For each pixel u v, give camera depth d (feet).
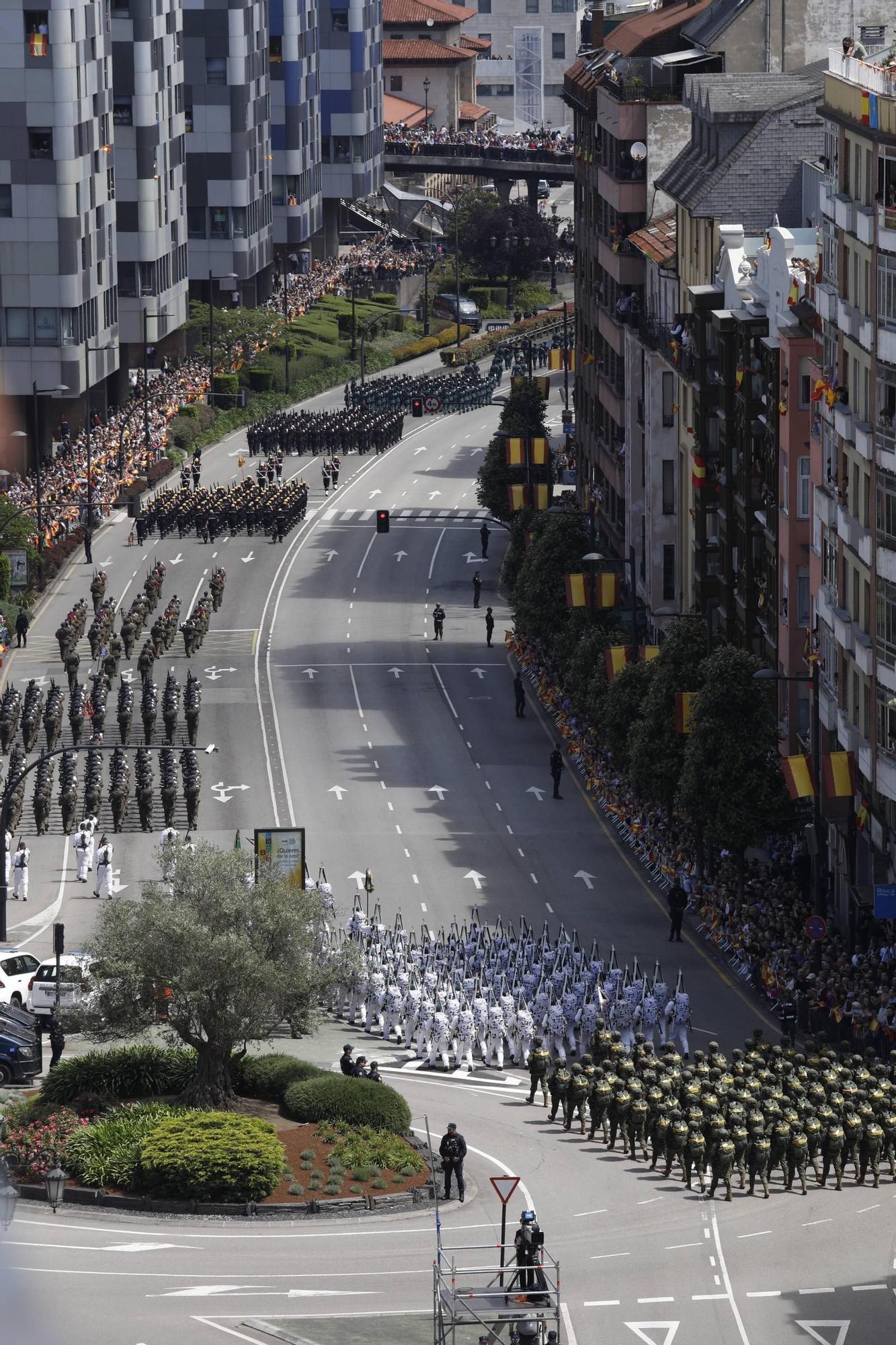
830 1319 408.46
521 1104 553.64
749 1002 620.49
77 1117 499.10
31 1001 606.55
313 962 532.73
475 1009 588.50
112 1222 462.19
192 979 502.79
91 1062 524.11
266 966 508.94
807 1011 587.68
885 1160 503.20
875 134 606.96
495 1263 437.17
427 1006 586.04
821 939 602.44
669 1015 583.17
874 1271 432.66
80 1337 391.45
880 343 613.11
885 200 609.83
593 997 597.52
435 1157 503.61
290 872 639.76
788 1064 510.99
